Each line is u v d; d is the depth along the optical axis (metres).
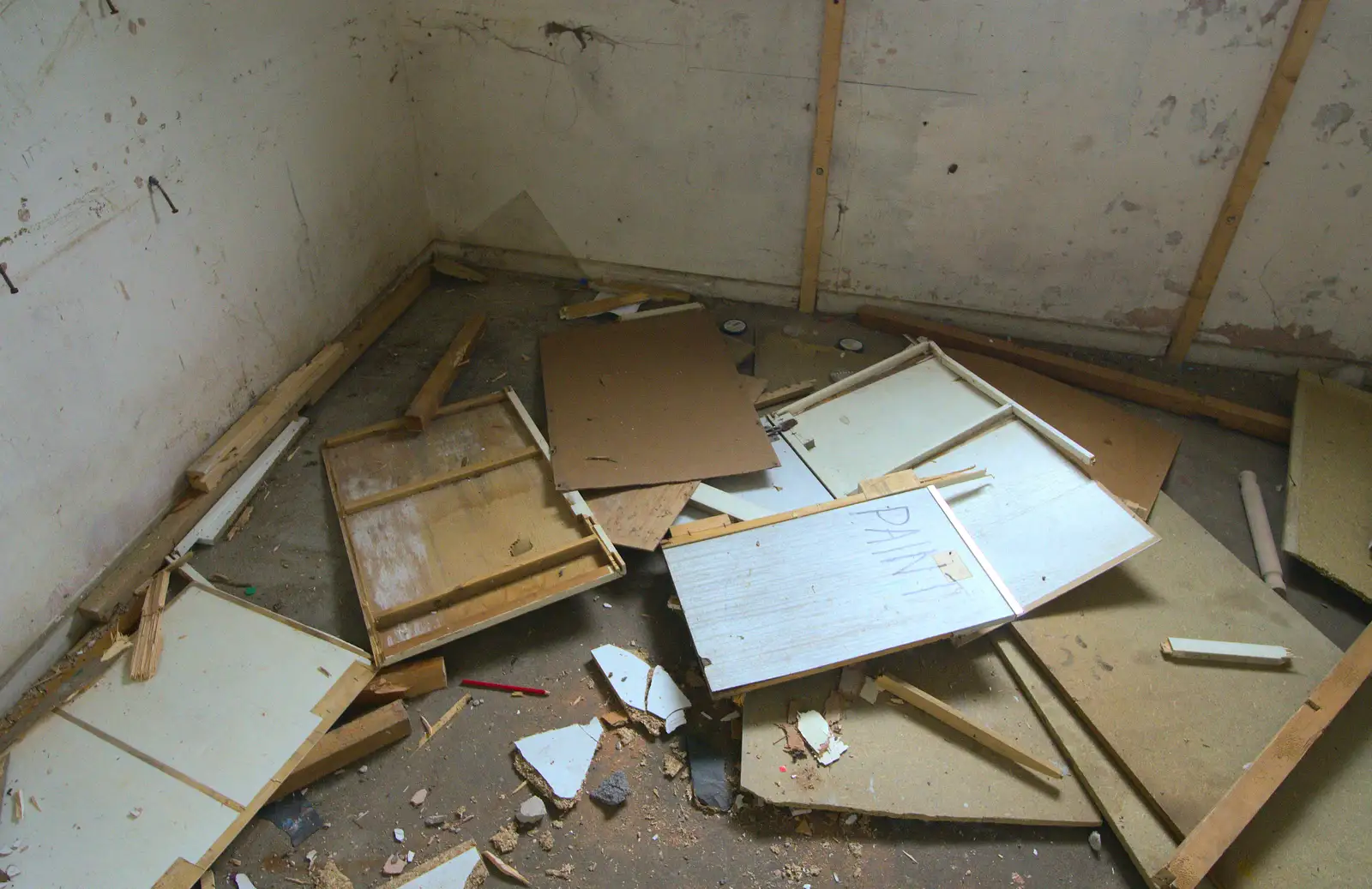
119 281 2.11
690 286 3.38
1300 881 1.67
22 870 1.69
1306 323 2.88
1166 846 1.78
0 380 1.85
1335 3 2.30
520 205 3.35
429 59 3.08
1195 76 2.52
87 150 1.96
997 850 1.85
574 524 2.35
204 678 2.01
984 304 3.15
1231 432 2.82
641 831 1.88
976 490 2.37
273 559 2.37
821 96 2.79
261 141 2.49
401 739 2.03
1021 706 2.05
